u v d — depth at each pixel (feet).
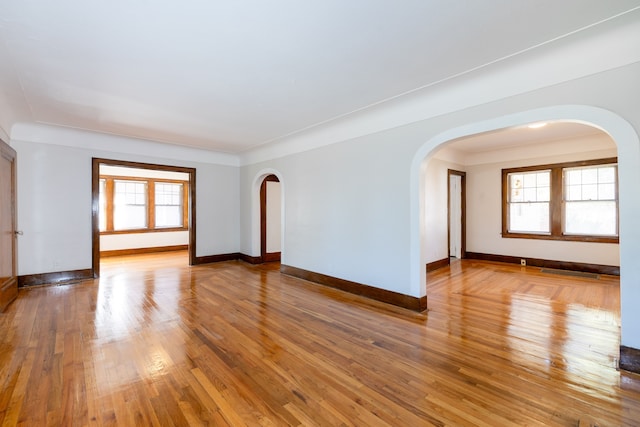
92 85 9.87
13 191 13.10
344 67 8.70
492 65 8.59
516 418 5.69
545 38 7.24
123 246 25.43
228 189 22.56
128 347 8.53
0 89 10.16
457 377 7.07
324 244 15.62
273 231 22.61
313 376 7.11
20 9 6.03
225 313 11.35
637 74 6.97
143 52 7.82
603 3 5.97
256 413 5.83
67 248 15.93
